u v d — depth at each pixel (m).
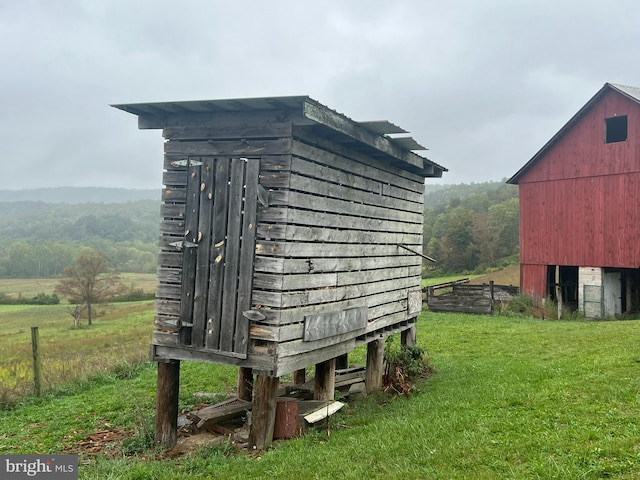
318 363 9.57
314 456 7.12
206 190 8.36
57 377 14.19
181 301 8.48
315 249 8.59
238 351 7.96
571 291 28.84
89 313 37.34
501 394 9.09
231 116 8.20
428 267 67.25
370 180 10.55
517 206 66.38
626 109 23.83
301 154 8.10
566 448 6.18
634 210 23.52
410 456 6.61
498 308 26.12
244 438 8.52
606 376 9.45
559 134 25.98
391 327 12.12
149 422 9.95
